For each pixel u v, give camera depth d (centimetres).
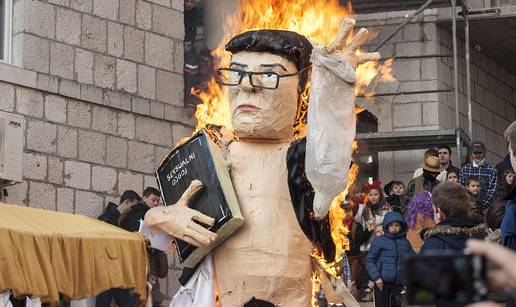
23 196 1407
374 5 1956
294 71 843
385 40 1889
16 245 826
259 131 834
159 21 1605
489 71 2134
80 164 1476
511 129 633
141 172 1550
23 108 1425
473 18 1958
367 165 1898
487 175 1471
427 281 289
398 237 1249
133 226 1388
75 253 875
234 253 819
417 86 1952
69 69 1484
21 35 1444
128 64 1557
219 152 832
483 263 287
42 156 1434
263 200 823
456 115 1847
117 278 891
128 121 1544
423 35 1955
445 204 791
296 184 822
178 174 843
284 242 817
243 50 847
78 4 1507
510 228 619
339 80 778
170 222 819
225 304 819
